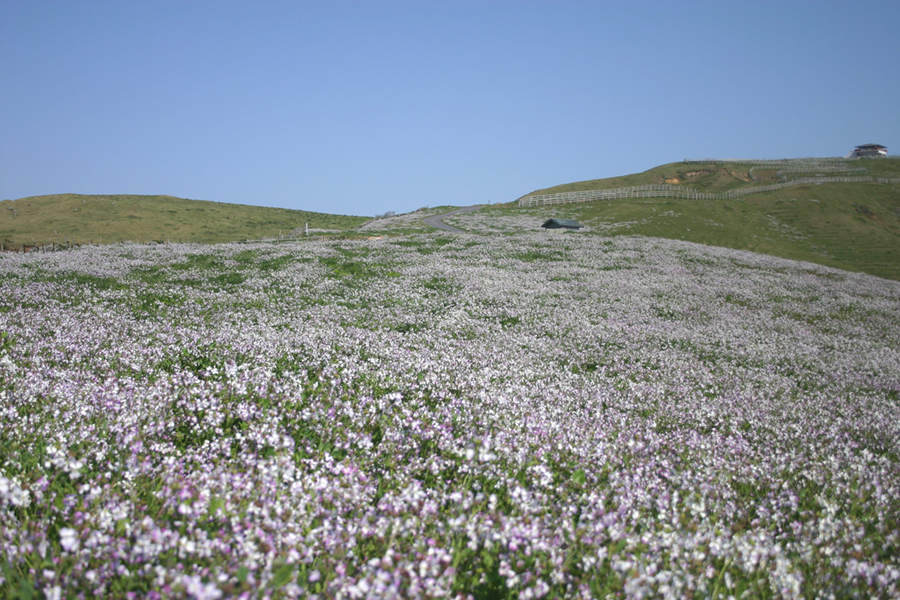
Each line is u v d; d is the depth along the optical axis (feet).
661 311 95.50
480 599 15.34
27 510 16.70
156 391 28.84
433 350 54.60
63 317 57.21
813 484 26.27
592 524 18.25
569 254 159.33
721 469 26.37
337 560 14.99
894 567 17.99
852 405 46.60
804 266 176.45
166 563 13.76
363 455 23.75
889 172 553.23
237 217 414.62
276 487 18.38
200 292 85.76
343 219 490.90
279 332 57.47
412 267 124.16
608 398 41.47
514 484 21.59
